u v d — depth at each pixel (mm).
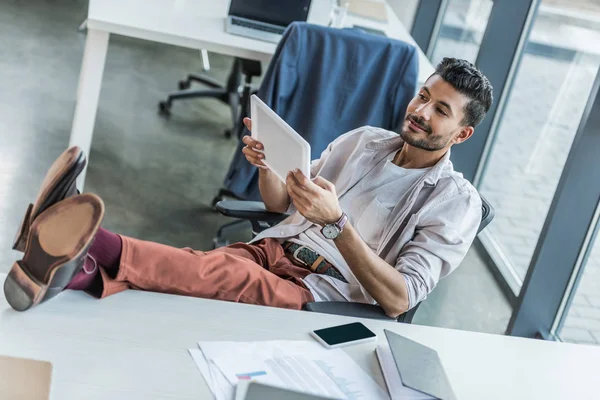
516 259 3920
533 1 4152
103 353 1546
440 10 5293
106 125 4418
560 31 3863
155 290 1838
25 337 1539
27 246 1592
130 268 1771
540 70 4023
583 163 3186
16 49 5090
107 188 3783
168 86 5180
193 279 1863
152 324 1676
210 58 5906
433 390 1616
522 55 4250
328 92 2973
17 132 4004
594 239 3262
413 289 2105
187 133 4582
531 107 4062
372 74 2967
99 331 1609
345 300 2215
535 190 3875
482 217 2287
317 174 2473
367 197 2311
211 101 5117
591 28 3566
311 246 2307
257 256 2361
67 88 4688
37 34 5449
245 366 1598
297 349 1708
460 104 2186
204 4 3744
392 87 2998
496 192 4316
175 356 1587
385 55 2941
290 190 1949
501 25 4215
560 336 3418
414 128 2223
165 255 1825
